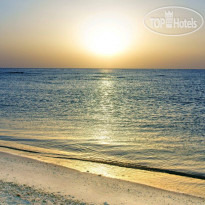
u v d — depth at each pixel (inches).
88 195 337.1
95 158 512.4
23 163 458.9
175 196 348.2
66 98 1706.4
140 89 2532.0
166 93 2107.5
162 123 888.3
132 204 316.8
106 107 1309.1
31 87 2642.7
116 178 408.8
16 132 722.2
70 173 421.1
